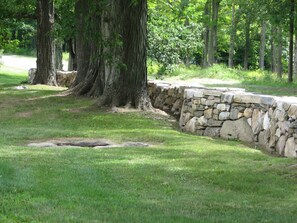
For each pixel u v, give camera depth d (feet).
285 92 63.93
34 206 18.69
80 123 48.19
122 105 54.08
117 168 26.84
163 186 23.32
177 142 37.96
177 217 17.79
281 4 80.59
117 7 53.31
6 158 29.25
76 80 72.84
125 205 19.45
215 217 18.02
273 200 21.06
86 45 71.82
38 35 89.40
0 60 153.89
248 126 39.50
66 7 74.23
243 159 30.14
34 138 40.52
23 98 67.77
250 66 175.42
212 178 24.66
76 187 22.21
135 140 39.73
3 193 20.63
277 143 34.53
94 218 17.28
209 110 42.65
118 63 51.88
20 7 90.07
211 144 36.91
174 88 53.16
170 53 96.37
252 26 148.36
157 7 98.84
